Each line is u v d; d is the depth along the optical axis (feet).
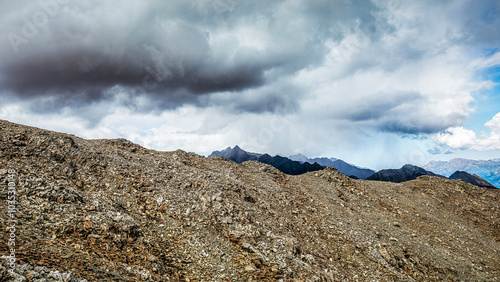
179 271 45.09
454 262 90.94
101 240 42.91
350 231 89.56
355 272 67.21
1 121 79.25
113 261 38.14
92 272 31.94
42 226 39.32
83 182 62.13
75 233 41.47
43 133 73.15
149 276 37.17
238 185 90.43
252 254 55.62
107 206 54.24
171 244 52.54
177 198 69.51
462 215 145.79
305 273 53.93
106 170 70.28
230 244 57.67
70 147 71.87
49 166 61.26
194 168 98.73
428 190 171.22
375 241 86.43
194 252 51.83
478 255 104.17
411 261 83.35
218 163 127.13
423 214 133.69
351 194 141.08
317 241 77.41
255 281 46.57
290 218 85.46
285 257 57.11
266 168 145.48
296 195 112.68
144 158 91.91
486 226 136.98
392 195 156.04
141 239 49.60
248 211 73.31
